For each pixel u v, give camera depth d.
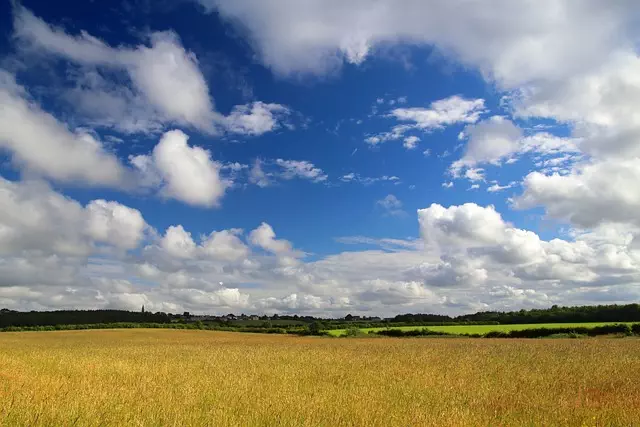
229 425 11.27
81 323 132.00
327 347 54.03
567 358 34.50
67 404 12.90
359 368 27.31
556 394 17.34
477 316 138.12
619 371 25.53
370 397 15.88
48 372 22.81
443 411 13.38
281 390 17.48
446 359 34.31
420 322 137.38
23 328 118.50
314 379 21.77
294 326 134.88
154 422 11.23
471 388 18.86
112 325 127.81
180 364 29.56
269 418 12.05
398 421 12.12
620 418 12.49
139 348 49.91
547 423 12.17
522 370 26.16
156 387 17.56
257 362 31.61
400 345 57.97
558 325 101.00
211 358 35.31
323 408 13.41
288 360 33.59
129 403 13.55
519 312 128.12
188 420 11.54
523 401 15.61
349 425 11.41
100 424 10.61
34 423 10.65
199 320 161.62
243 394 16.17
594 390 18.47
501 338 80.38
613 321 109.88
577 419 12.45
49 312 136.25
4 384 16.94
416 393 17.11
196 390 17.05
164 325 132.00
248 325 146.00
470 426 11.80
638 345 51.41
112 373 23.03
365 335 99.25
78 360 30.88
